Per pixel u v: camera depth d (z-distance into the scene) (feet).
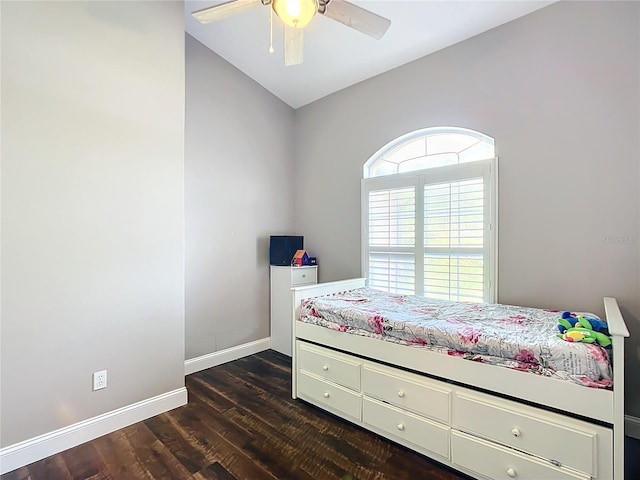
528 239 7.70
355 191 11.08
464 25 8.15
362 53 9.56
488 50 8.22
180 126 7.99
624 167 6.56
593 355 4.54
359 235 10.97
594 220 6.88
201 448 6.34
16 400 5.82
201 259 10.23
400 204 9.90
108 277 6.86
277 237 11.84
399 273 9.96
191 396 8.47
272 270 11.97
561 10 7.19
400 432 6.28
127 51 7.10
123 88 7.04
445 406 5.70
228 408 7.86
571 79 7.09
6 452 5.70
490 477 5.24
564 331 5.33
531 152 7.62
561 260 7.29
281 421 7.29
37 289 6.02
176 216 7.95
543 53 7.43
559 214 7.29
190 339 9.99
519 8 7.52
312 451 6.24
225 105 10.78
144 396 7.41
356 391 6.97
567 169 7.17
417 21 8.16
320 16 8.48
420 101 9.47
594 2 6.82
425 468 5.75
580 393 4.55
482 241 8.35
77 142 6.43
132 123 7.18
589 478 4.49
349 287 9.96
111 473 5.67
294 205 13.05
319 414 7.59
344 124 11.39
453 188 8.82
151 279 7.52
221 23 9.25
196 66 10.01
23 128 5.83
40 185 6.02
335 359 7.33
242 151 11.30
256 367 10.41
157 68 7.59
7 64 5.67
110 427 6.87
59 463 5.92
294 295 8.36
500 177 8.08
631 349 6.55
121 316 7.06
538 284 7.58
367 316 6.97
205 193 10.30
